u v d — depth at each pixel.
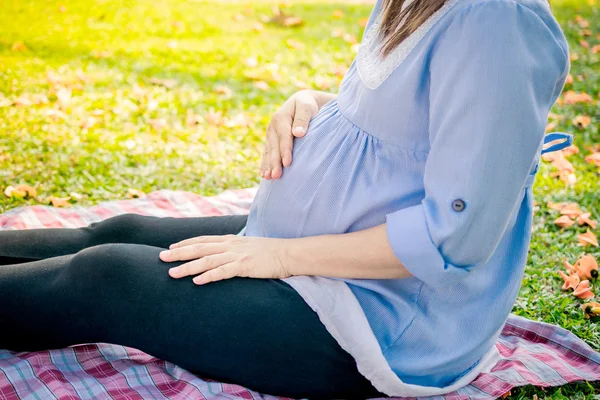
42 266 1.85
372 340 1.68
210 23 6.56
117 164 3.65
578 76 5.46
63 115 4.07
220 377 1.84
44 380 1.92
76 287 1.76
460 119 1.49
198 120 4.24
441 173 1.53
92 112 4.21
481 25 1.47
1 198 3.21
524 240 1.80
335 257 1.69
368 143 1.73
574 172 3.88
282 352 1.72
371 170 1.73
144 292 1.74
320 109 2.07
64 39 5.64
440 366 1.78
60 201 3.16
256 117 4.46
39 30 5.78
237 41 6.08
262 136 4.20
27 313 1.79
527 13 1.48
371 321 1.74
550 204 3.43
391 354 1.74
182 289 1.74
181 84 4.91
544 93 1.51
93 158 3.67
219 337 1.72
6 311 1.80
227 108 4.55
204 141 4.04
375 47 1.76
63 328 1.79
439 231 1.53
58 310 1.77
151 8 6.80
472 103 1.47
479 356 1.90
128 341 1.79
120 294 1.74
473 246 1.55
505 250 1.80
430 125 1.57
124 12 6.54
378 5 1.90
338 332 1.69
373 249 1.64
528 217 1.80
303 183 1.82
